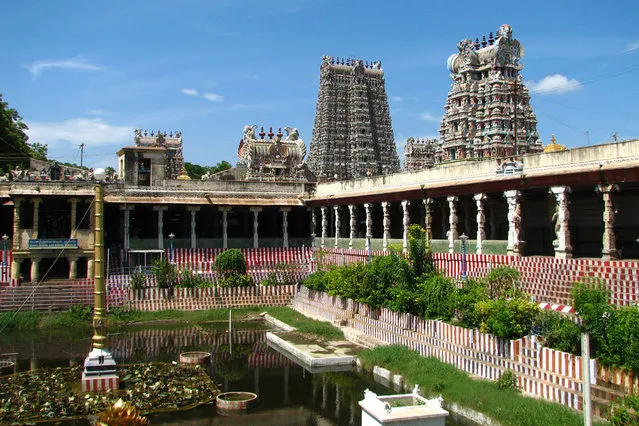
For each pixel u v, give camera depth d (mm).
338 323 38844
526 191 35531
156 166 57094
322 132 89938
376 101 93188
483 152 58969
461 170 40156
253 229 60406
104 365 27141
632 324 20047
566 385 21672
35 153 80875
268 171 72562
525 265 31953
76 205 51062
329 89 90438
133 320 43969
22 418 23234
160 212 54469
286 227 58531
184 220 63375
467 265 36062
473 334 26469
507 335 24484
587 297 22125
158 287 47188
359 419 23859
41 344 36938
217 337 39344
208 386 27719
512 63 61156
